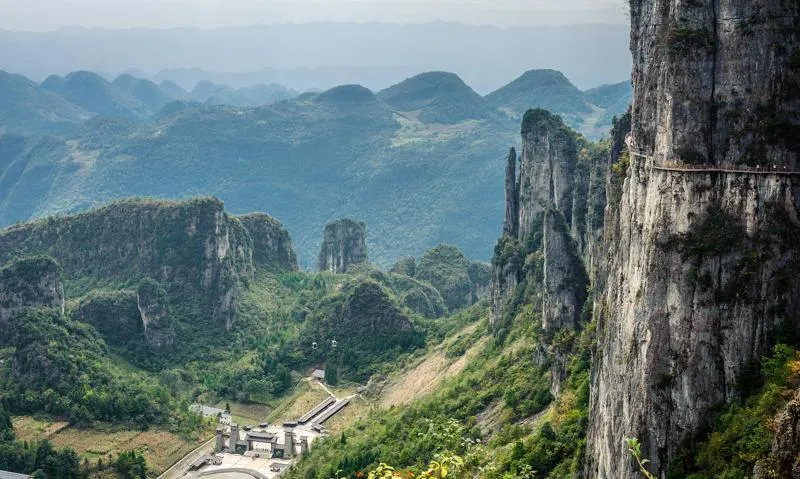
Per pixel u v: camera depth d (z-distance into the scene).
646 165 88.31
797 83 80.75
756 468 68.31
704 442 77.94
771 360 77.00
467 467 87.31
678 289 80.81
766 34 81.38
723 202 81.12
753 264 78.94
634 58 99.12
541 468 121.06
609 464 87.12
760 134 80.75
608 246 113.81
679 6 85.50
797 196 79.62
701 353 79.62
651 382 81.06
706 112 82.94
